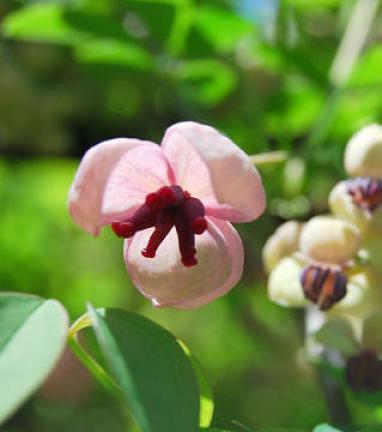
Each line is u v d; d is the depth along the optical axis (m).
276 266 0.19
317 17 0.30
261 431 0.15
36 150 0.34
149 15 0.25
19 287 0.42
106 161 0.14
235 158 0.14
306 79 0.27
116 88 0.32
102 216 0.14
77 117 0.34
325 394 0.21
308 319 0.20
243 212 0.14
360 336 0.18
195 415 0.13
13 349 0.13
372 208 0.18
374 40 0.27
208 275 0.15
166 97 0.30
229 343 0.46
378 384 0.18
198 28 0.26
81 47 0.28
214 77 0.27
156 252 0.15
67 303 0.44
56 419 0.45
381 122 0.27
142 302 0.47
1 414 0.12
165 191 0.14
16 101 0.33
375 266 0.18
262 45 0.27
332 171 0.25
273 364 0.43
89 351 0.16
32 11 0.25
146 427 0.13
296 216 0.25
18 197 0.43
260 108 0.28
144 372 0.13
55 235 0.43
